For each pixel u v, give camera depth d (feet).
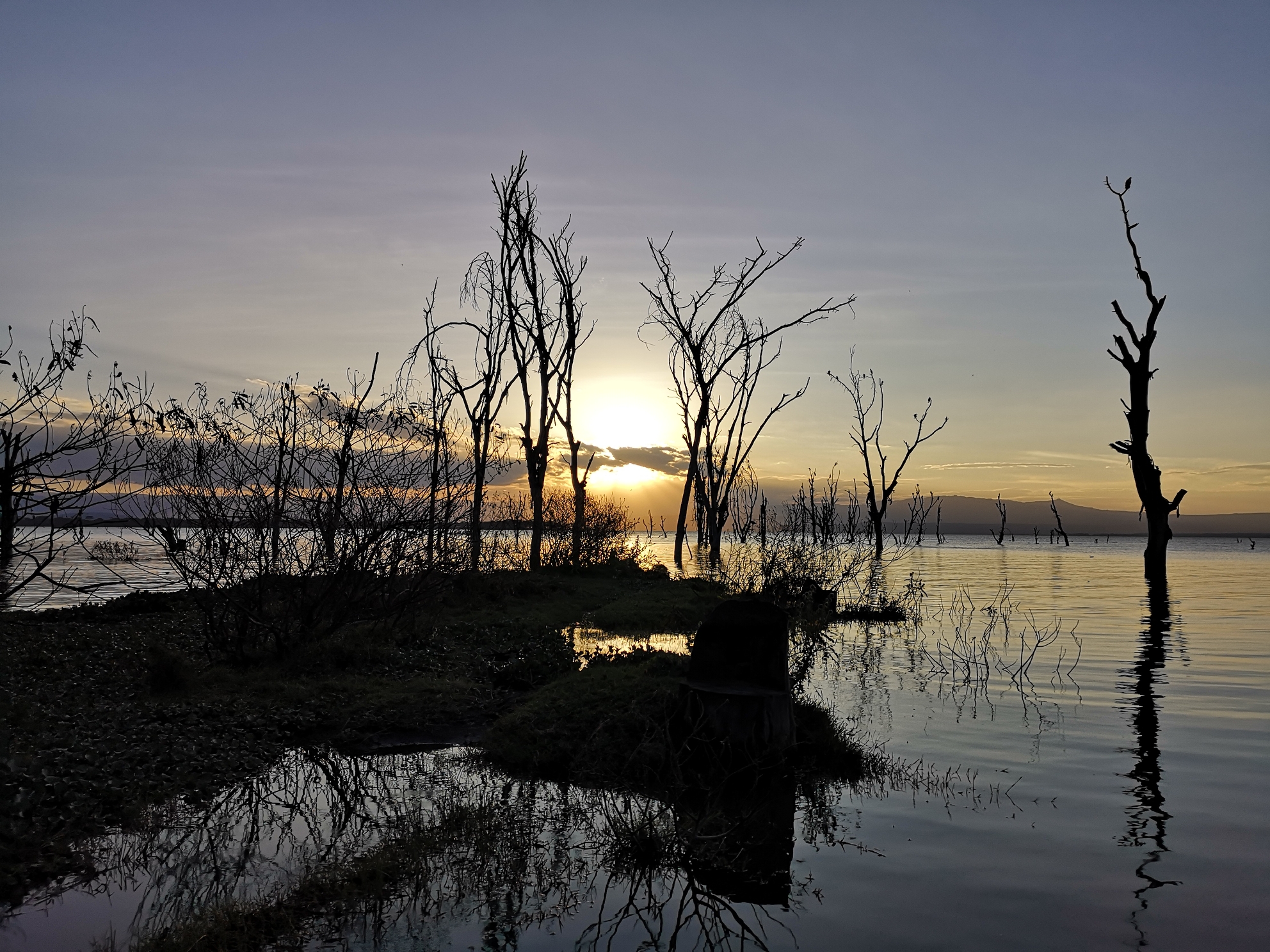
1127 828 22.58
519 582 70.33
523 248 100.78
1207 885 18.92
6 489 24.91
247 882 18.99
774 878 19.47
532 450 97.40
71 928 16.67
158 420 29.40
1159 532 108.37
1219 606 84.28
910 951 15.96
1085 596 96.89
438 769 27.53
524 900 18.33
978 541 473.26
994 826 22.67
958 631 63.41
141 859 20.15
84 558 100.78
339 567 41.22
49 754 24.75
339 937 16.52
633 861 20.47
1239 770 27.76
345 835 21.91
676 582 87.76
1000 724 33.96
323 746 29.86
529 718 30.37
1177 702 38.32
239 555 39.70
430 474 46.14
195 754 26.96
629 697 30.45
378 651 41.60
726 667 29.81
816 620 61.21
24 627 43.42
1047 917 17.38
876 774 27.35
